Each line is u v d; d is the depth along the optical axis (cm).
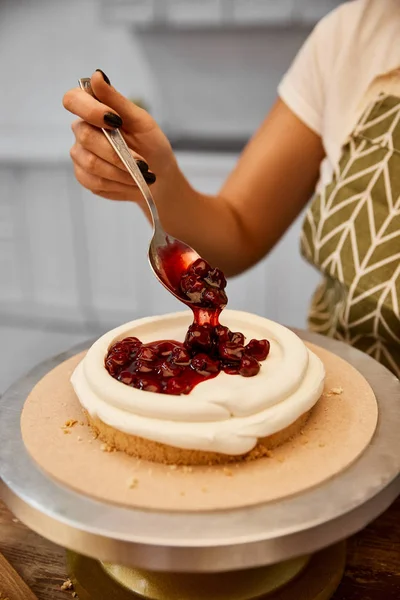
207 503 54
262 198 115
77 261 271
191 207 105
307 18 232
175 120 288
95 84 76
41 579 65
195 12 240
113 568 64
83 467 60
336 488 56
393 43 97
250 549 49
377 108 94
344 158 97
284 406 62
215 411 60
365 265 90
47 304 286
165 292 266
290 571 63
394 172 91
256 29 262
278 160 113
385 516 72
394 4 99
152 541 49
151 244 78
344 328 94
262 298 251
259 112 277
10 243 276
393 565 66
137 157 78
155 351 69
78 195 256
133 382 66
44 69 291
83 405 66
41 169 255
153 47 277
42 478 58
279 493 55
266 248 120
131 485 56
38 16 282
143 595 60
